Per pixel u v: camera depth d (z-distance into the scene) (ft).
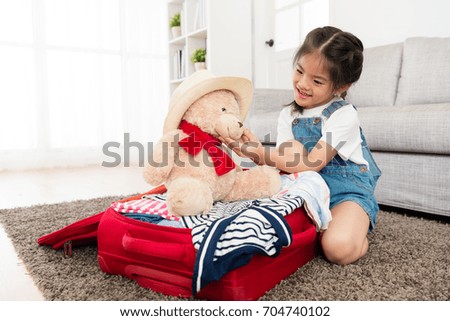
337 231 2.98
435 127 4.25
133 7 11.32
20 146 10.09
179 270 2.43
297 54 3.26
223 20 9.45
